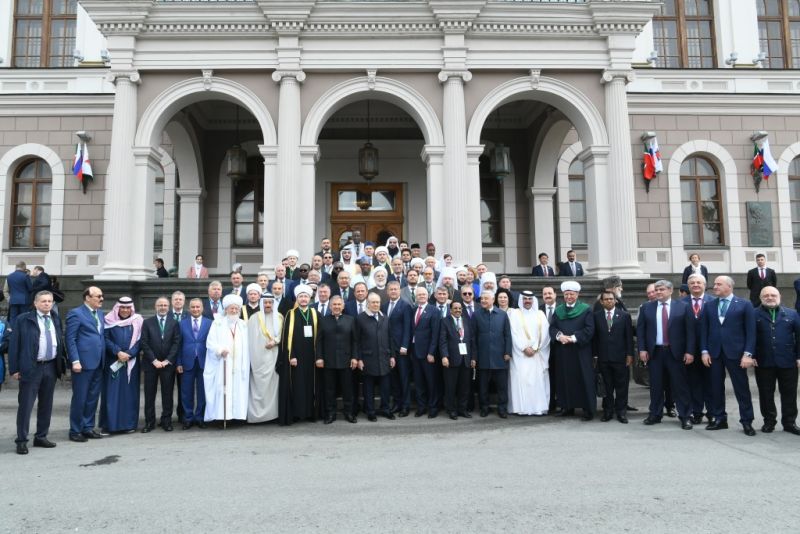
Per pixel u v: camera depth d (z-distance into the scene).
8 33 18.47
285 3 13.34
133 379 8.59
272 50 13.72
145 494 5.44
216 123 17.94
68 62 18.55
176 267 17.61
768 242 17.22
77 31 18.17
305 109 13.76
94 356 8.08
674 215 17.14
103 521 4.74
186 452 7.18
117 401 8.43
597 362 9.23
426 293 9.59
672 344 8.41
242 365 8.83
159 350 8.59
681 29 18.91
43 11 18.69
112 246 13.12
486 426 8.66
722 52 18.70
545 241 17.59
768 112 17.52
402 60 13.77
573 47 13.99
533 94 14.23
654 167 16.67
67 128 17.02
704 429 8.24
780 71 17.72
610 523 4.58
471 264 13.41
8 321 13.16
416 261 11.10
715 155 17.36
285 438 7.98
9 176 16.98
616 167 13.81
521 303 9.74
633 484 5.59
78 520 4.77
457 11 13.57
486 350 9.40
